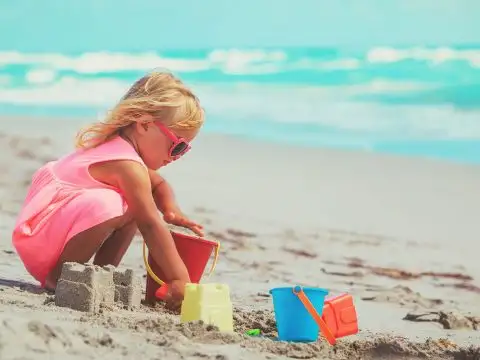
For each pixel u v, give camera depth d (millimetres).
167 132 7590
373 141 28656
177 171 19297
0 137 20641
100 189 7371
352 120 33125
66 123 25672
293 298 6535
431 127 31234
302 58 54469
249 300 8852
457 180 20953
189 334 5953
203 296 6461
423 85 41688
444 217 16781
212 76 49062
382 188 19516
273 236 13484
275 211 15773
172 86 7625
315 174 20672
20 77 50000
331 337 6418
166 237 7277
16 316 5730
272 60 55094
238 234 13336
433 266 12516
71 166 7562
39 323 5152
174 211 7879
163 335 5766
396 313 9133
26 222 7484
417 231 15297
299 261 11938
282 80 45938
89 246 7328
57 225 7363
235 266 11133
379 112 34906
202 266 7441
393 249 13578
